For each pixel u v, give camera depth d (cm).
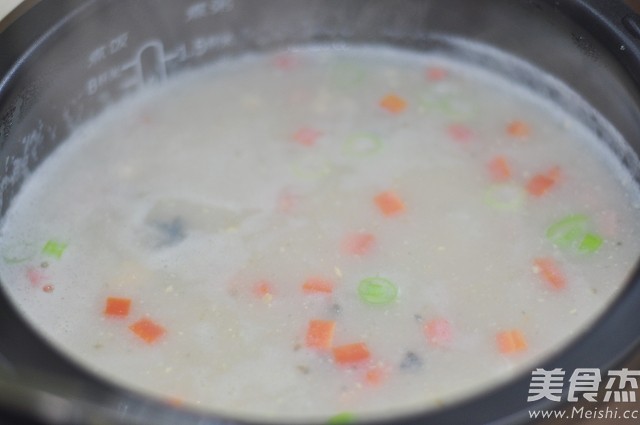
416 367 43
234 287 46
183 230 48
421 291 46
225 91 54
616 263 46
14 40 47
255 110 54
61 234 48
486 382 43
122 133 52
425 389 43
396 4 54
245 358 44
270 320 45
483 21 53
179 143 52
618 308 38
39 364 37
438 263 47
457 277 46
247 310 45
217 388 43
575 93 51
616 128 49
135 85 53
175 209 49
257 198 49
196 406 42
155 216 49
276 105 54
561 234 48
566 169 50
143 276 47
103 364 44
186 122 53
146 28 52
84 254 48
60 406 35
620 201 49
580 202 49
